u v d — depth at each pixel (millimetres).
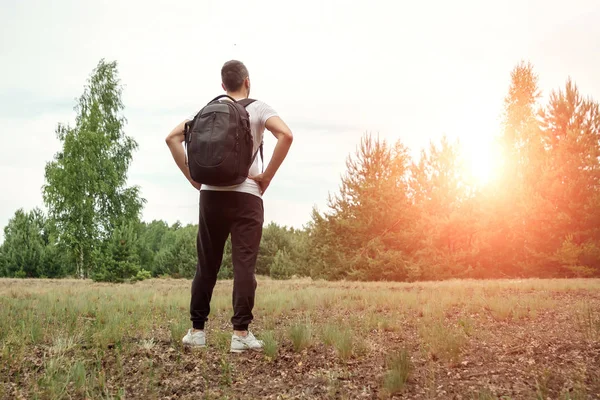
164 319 6352
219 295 9914
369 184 29188
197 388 3186
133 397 3035
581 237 25625
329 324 5203
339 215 29516
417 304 8156
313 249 31125
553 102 27438
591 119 26969
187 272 52594
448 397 2896
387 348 4281
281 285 16500
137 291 12422
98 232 37438
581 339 4348
